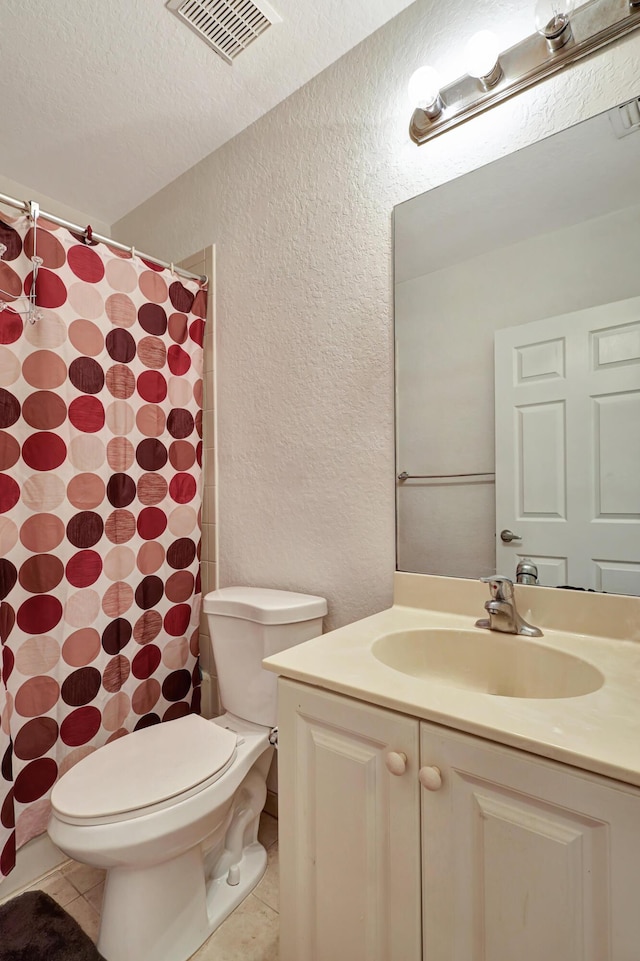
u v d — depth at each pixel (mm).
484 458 1143
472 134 1148
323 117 1421
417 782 696
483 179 1138
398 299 1272
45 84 1435
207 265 1773
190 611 1704
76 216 2113
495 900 625
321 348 1431
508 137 1099
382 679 781
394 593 1252
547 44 1013
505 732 607
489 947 630
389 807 727
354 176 1354
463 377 1174
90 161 1799
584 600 993
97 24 1246
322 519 1423
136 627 1538
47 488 1322
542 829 587
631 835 530
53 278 1340
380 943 740
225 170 1712
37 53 1328
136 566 1540
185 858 1085
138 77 1415
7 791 1210
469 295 1164
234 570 1674
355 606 1344
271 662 863
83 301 1410
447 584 1170
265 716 1311
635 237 958
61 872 1331
